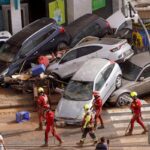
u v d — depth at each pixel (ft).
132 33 254.68
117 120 201.98
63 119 199.11
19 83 228.02
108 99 212.23
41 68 225.35
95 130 191.93
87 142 183.73
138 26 256.11
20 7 277.23
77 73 212.02
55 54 243.60
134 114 186.19
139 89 219.00
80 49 231.91
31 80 225.76
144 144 180.34
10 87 235.81
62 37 246.88
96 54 229.66
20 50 238.27
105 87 208.23
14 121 205.36
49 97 218.38
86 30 253.85
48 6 279.90
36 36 242.17
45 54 243.60
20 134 193.57
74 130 195.52
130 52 232.32
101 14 288.92
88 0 281.13
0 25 276.62
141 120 188.34
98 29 256.52
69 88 207.72
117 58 226.99
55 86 225.76
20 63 237.45
